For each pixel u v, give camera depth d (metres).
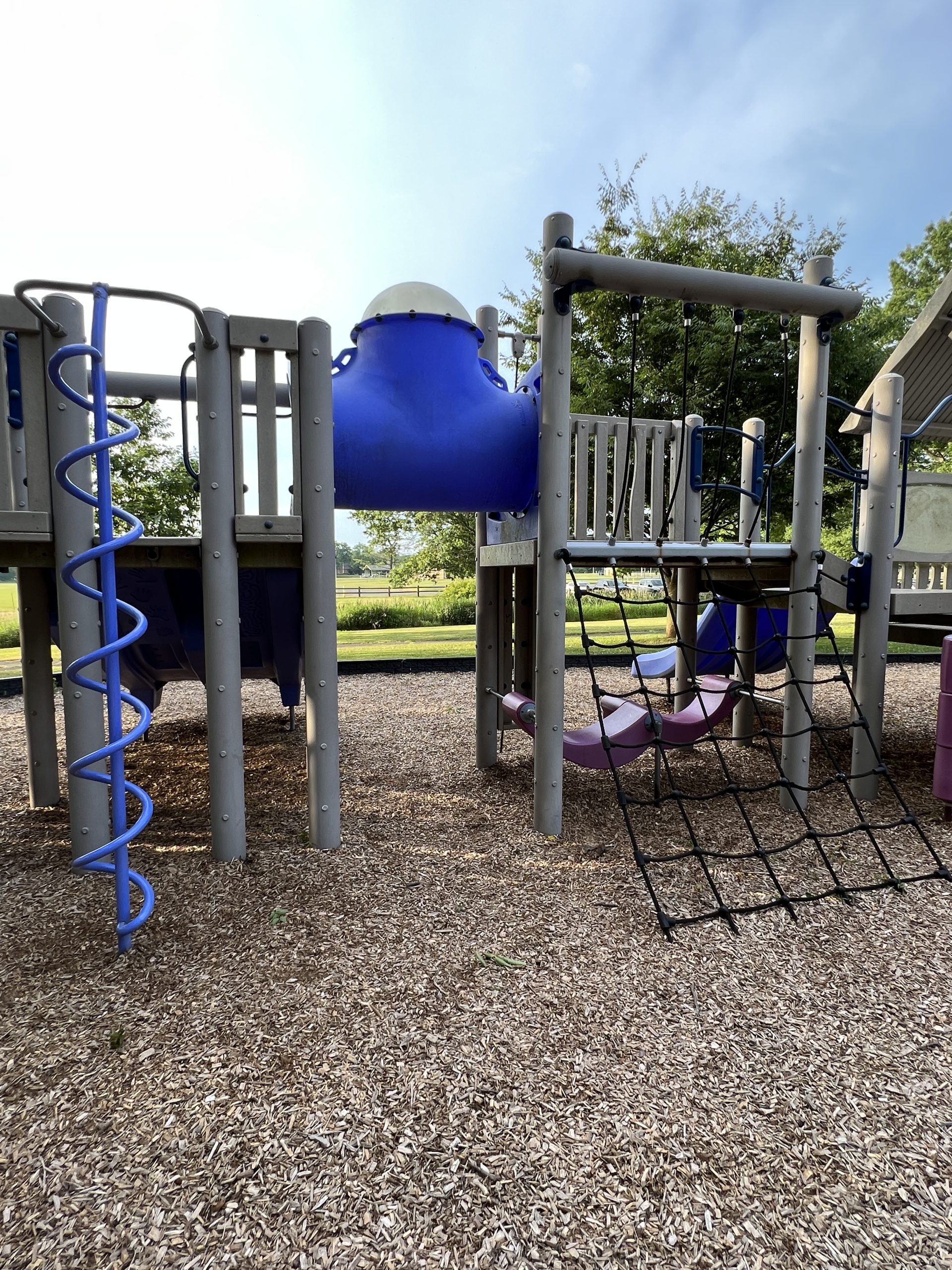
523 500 3.84
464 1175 1.38
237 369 2.88
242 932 2.37
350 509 3.72
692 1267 1.19
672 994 2.04
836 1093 1.63
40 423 2.65
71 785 2.84
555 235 3.06
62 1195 1.33
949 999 2.03
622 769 4.58
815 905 2.64
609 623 17.03
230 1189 1.34
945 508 4.93
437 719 6.12
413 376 3.48
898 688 7.78
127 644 2.18
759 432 5.38
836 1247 1.23
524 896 2.69
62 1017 1.90
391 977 2.11
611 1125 1.52
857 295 3.33
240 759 3.01
